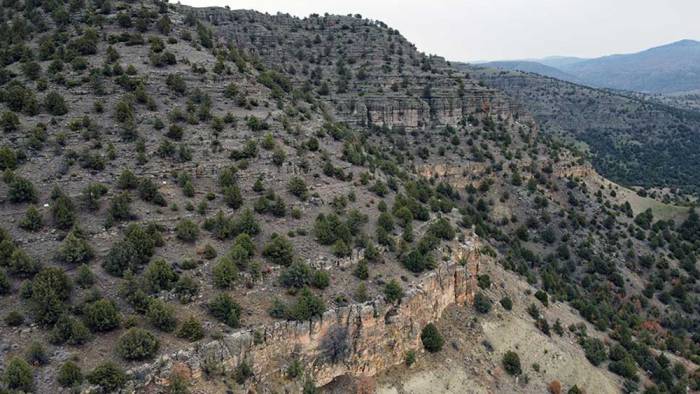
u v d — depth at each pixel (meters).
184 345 53.88
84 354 50.31
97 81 86.88
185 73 96.81
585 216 157.25
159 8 112.25
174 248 65.94
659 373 95.19
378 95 170.50
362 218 81.19
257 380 57.19
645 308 130.62
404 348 70.19
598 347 94.38
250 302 61.72
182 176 76.88
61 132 77.12
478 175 161.75
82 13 103.75
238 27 187.38
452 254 85.00
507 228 150.25
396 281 71.25
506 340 82.75
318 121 109.81
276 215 77.12
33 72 86.50
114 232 65.62
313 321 61.81
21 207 65.38
